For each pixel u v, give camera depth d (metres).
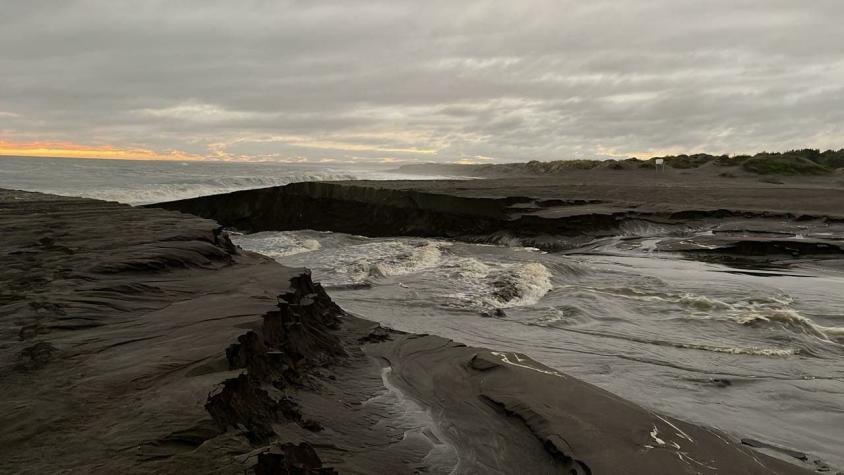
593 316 8.70
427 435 4.06
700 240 16.75
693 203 22.98
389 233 22.62
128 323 4.45
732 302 9.55
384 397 4.79
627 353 6.86
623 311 8.99
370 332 6.90
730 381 5.90
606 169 58.91
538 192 26.48
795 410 5.19
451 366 5.57
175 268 6.59
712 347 7.13
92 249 6.94
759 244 15.42
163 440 2.50
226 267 7.29
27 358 3.59
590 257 16.03
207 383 3.10
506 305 9.48
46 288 5.25
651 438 3.84
